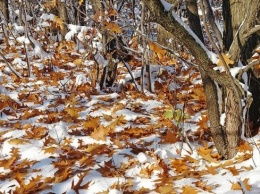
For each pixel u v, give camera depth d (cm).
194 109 395
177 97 433
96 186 244
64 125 357
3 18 796
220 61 225
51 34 759
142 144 309
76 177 257
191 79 521
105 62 471
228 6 257
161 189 228
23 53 722
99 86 513
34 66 591
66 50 735
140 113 401
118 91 498
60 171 268
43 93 484
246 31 230
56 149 306
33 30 746
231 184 227
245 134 276
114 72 506
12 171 275
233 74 233
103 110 409
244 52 263
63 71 604
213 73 234
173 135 298
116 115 387
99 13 370
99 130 324
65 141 320
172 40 547
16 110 416
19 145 323
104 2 426
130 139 325
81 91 483
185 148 296
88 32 464
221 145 268
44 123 374
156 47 236
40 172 273
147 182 246
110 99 450
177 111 278
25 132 351
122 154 290
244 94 241
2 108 407
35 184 249
